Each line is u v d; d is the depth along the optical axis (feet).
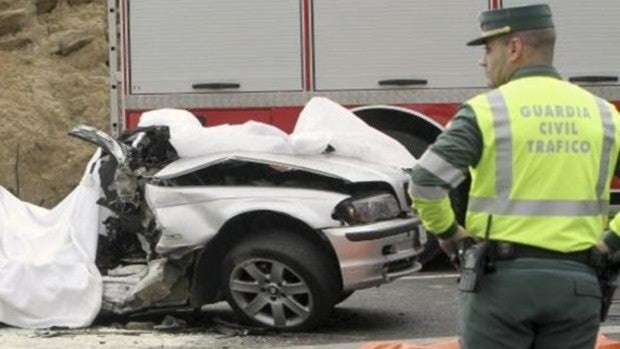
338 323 27.12
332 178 25.21
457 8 37.22
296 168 25.40
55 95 52.37
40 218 27.45
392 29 37.14
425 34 37.22
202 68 37.04
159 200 25.59
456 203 25.17
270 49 37.04
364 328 26.48
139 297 25.85
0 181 50.47
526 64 12.57
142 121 27.53
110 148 26.16
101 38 53.57
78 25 53.72
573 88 12.67
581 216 12.21
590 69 37.47
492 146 12.17
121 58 37.11
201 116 37.04
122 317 27.37
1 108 51.42
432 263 37.40
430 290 32.50
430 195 12.16
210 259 25.75
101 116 51.96
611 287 12.57
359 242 24.45
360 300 30.76
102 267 27.66
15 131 51.13
